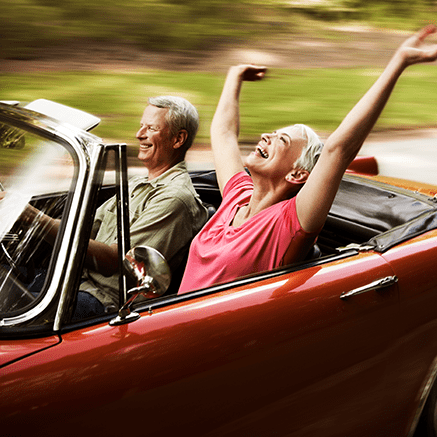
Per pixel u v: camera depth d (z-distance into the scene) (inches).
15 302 52.8
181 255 81.7
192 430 54.7
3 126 62.3
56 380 48.8
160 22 390.6
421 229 80.4
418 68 453.4
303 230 69.8
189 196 82.2
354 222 94.3
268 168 74.7
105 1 376.2
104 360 51.3
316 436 65.3
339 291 65.7
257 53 394.9
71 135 60.0
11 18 324.2
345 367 65.6
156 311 57.4
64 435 47.8
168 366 53.3
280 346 59.7
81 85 254.8
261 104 286.5
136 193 82.7
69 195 55.7
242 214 78.4
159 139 82.0
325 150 66.7
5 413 46.3
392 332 69.9
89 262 59.9
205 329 56.6
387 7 530.3
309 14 511.2
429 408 81.4
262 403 59.0
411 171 232.4
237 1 475.2
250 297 61.4
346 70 380.8
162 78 292.5
